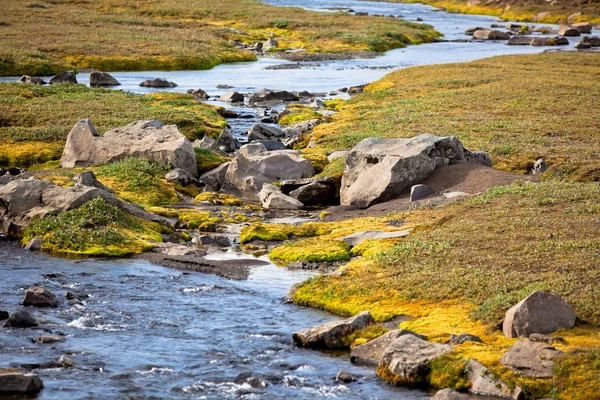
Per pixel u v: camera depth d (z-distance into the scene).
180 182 41.47
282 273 28.14
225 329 22.36
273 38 117.12
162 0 149.62
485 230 29.61
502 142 47.19
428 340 20.41
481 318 21.48
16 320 22.00
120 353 20.36
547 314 20.25
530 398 17.52
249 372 19.30
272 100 70.50
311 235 33.25
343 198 39.00
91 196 33.62
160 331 22.08
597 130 50.66
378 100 66.12
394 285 24.58
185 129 53.91
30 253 30.17
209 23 127.12
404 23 135.38
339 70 92.06
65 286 26.02
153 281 26.88
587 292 22.02
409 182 37.88
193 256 30.02
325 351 20.97
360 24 127.88
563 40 116.75
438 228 31.11
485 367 18.28
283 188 40.81
